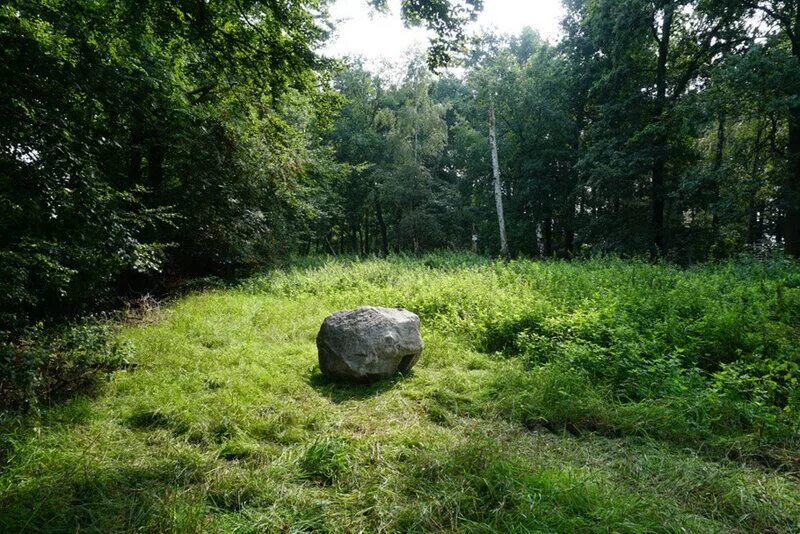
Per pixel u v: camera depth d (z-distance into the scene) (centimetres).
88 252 502
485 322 693
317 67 657
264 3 577
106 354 484
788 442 348
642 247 1722
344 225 3300
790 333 563
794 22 1405
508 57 2367
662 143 1738
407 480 296
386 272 1213
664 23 1741
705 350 531
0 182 417
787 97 1191
